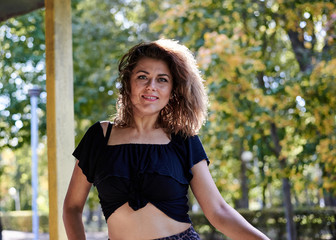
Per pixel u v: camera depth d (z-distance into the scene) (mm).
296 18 7699
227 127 8500
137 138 1984
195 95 2107
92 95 10609
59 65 3129
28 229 23828
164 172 1896
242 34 8117
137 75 2021
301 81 7762
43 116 10953
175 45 2096
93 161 1979
